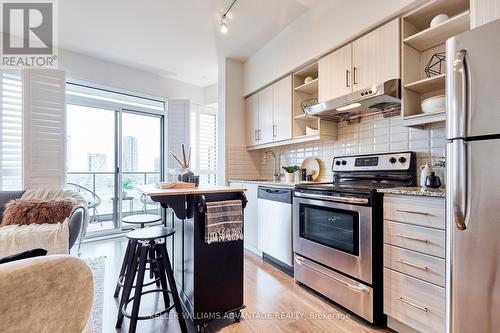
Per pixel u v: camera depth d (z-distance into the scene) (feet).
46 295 1.97
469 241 3.63
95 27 9.57
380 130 7.83
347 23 7.41
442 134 6.37
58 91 10.36
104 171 13.08
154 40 10.54
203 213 5.47
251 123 12.26
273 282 7.74
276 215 8.86
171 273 5.32
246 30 9.86
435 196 4.58
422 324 4.76
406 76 6.34
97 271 8.41
